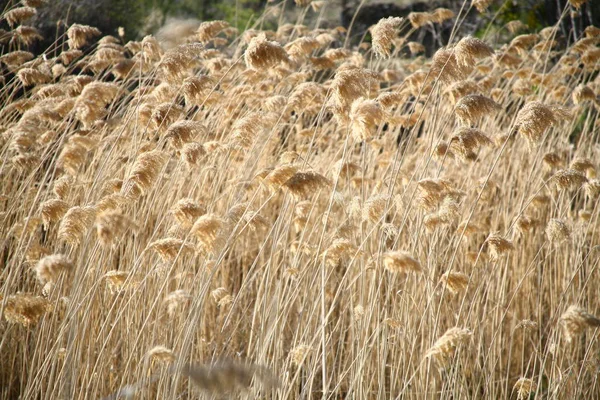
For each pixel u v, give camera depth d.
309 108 17.91
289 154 14.38
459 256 16.94
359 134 11.34
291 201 14.12
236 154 17.58
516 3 42.66
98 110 13.34
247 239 17.84
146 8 38.06
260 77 17.62
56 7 35.25
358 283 15.09
